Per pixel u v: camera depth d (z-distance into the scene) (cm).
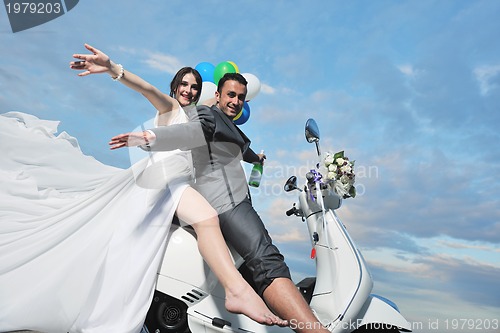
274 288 248
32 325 244
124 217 264
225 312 257
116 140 236
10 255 260
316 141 309
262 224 267
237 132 282
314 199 296
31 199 302
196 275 258
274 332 259
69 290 248
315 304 284
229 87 284
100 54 255
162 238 260
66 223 266
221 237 256
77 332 246
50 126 327
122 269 254
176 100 288
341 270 283
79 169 326
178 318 262
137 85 267
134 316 247
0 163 309
